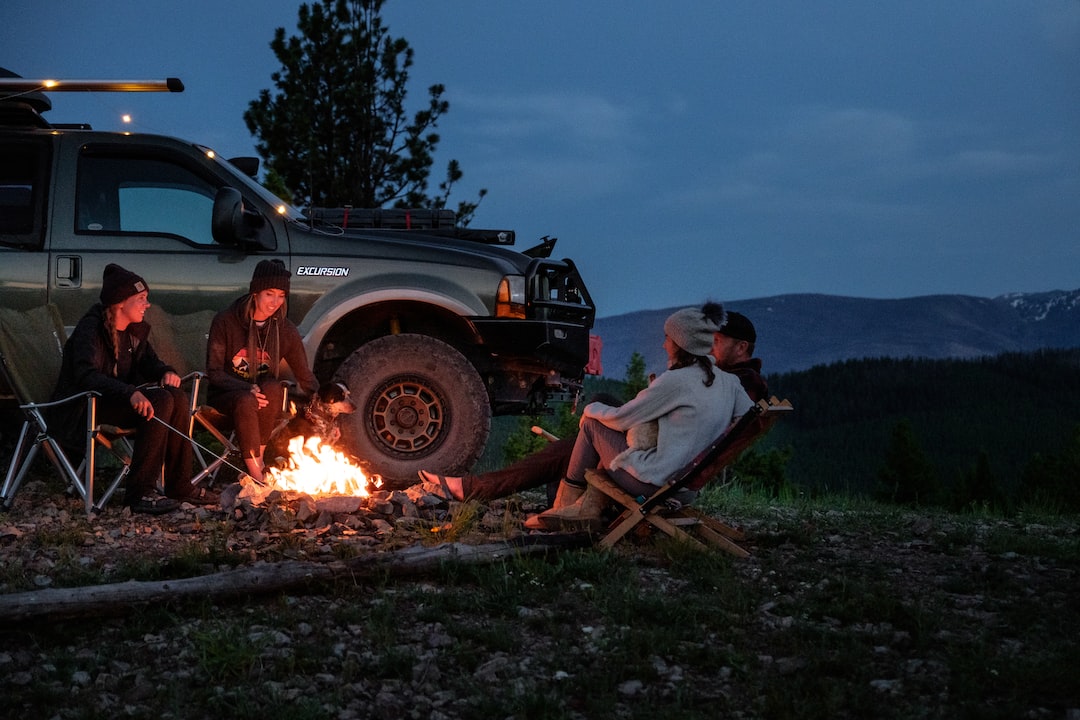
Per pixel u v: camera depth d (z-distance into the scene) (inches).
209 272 242.8
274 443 255.0
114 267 215.9
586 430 188.9
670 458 176.9
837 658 126.5
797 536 199.8
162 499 211.9
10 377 216.4
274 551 173.2
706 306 183.0
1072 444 980.6
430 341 244.7
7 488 212.7
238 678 121.3
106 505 218.2
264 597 149.3
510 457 787.4
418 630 137.4
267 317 227.1
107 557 172.6
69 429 212.4
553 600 151.3
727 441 172.7
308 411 234.7
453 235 285.4
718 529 194.2
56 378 223.1
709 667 126.6
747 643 135.2
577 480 191.6
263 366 227.6
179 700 114.5
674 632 135.3
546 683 120.7
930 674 124.4
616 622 141.1
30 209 243.1
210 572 162.4
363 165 687.7
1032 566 183.0
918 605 149.9
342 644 131.2
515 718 110.9
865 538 209.3
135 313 217.0
